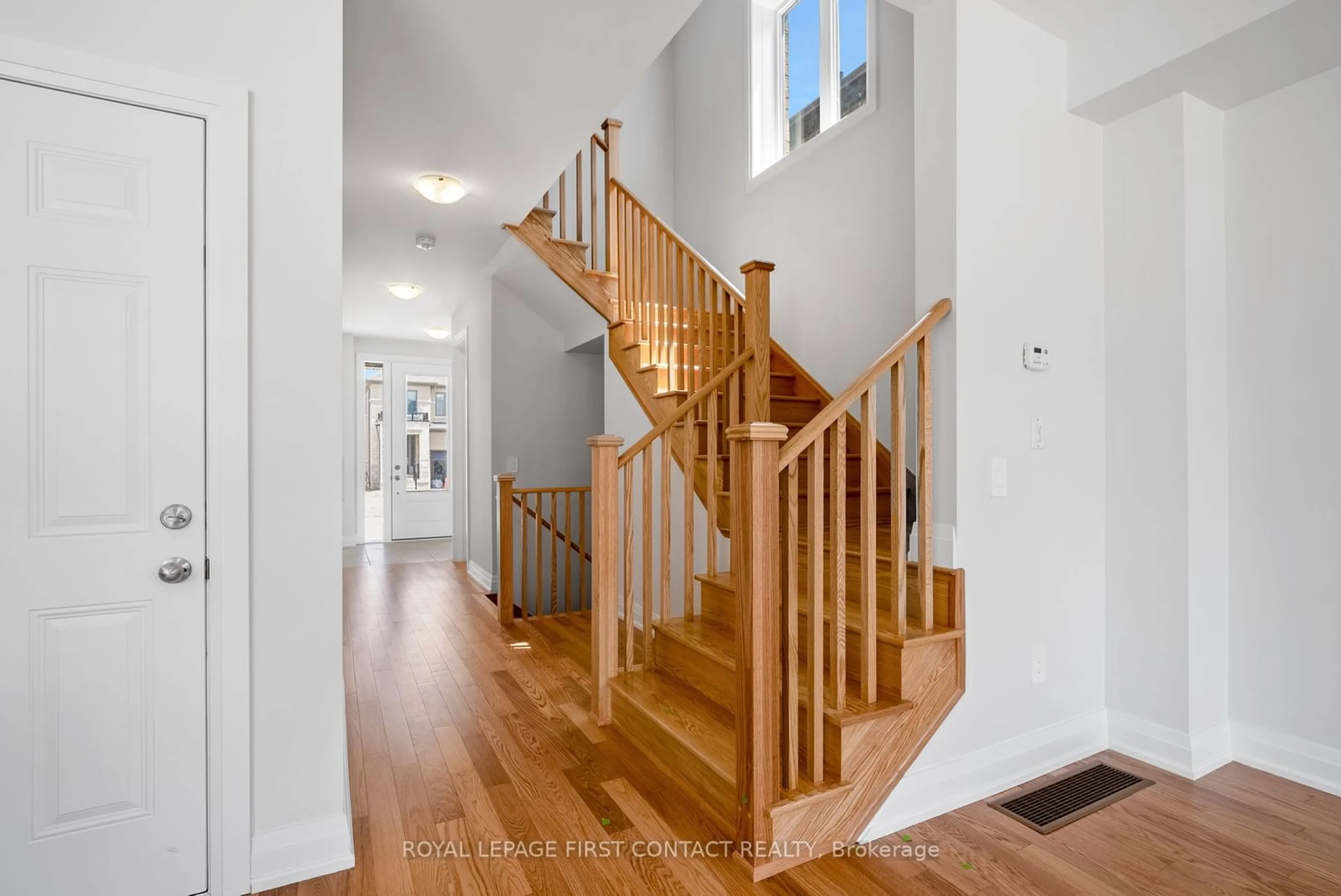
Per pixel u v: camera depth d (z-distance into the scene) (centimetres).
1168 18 211
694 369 361
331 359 173
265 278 166
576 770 227
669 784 216
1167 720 230
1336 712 212
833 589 187
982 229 213
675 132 582
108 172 151
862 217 370
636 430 410
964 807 204
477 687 311
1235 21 195
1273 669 227
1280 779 221
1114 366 246
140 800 153
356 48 236
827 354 396
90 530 149
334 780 172
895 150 349
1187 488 226
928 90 218
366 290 588
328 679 172
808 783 181
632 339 417
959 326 208
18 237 144
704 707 235
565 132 299
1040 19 226
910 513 313
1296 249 222
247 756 161
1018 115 225
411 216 402
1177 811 201
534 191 364
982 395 212
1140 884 166
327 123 173
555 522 462
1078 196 242
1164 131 233
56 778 146
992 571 214
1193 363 229
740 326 344
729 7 505
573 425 580
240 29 164
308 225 171
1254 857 177
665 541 278
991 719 214
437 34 228
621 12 218
